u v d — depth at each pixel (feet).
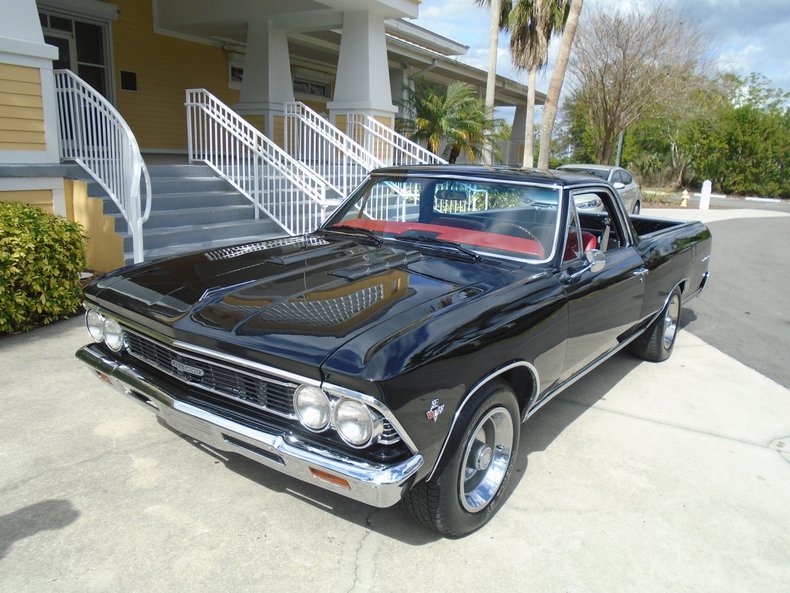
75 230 18.29
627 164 126.93
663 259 15.84
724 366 18.06
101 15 37.50
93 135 22.45
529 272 11.04
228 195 27.96
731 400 15.46
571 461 11.99
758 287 30.89
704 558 9.28
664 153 128.36
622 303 13.61
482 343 8.79
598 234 14.57
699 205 90.27
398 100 59.47
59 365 14.92
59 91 22.93
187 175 28.58
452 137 53.36
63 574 8.13
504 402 9.57
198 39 44.60
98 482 10.25
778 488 11.38
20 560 8.34
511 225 12.02
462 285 10.05
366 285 9.86
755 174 124.36
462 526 9.26
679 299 18.35
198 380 9.09
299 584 8.22
